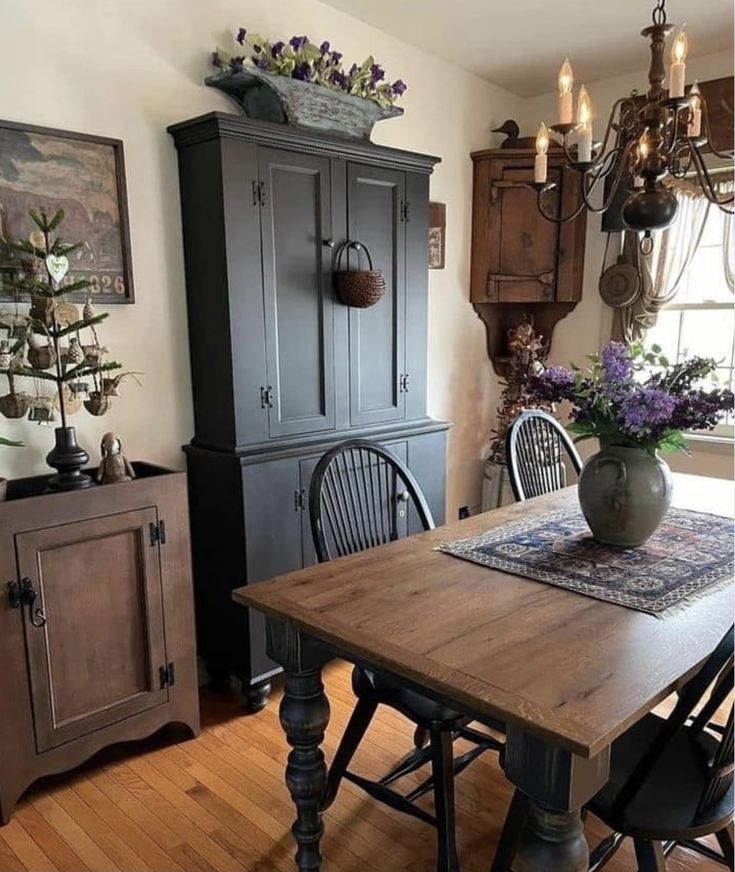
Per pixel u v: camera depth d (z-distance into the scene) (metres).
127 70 2.24
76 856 1.76
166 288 2.41
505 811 1.92
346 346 2.67
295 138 2.37
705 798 1.27
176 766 2.12
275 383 2.46
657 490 1.69
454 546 1.77
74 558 1.92
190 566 2.19
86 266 2.19
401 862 1.75
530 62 3.33
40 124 2.07
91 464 2.29
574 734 0.98
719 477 3.37
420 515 2.03
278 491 2.41
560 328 3.82
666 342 3.59
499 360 3.84
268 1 2.57
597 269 3.63
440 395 3.60
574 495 2.30
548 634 1.28
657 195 1.72
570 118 1.72
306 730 1.53
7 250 2.00
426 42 3.11
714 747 1.49
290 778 1.57
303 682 1.50
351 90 2.56
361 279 2.55
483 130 3.60
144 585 2.08
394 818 1.90
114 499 1.98
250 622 2.37
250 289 2.34
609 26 2.92
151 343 2.40
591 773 1.06
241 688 2.57
